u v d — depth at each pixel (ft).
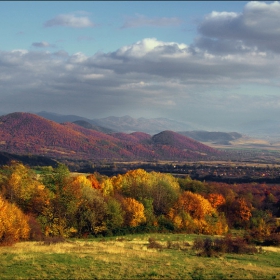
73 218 208.33
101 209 216.33
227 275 77.36
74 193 212.84
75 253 98.99
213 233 249.75
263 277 77.66
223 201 328.08
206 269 83.15
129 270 78.59
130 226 230.89
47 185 219.41
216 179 599.57
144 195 277.85
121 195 273.75
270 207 350.02
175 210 269.64
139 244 143.95
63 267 79.51
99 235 208.03
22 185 220.02
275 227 235.20
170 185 307.58
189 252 118.42
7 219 139.13
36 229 165.17
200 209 272.10
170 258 97.86
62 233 196.03
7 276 72.13
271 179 577.02
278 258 116.67
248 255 119.75
